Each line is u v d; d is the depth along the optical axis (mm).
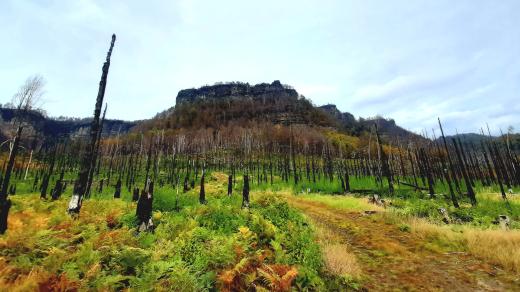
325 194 39562
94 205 14609
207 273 5996
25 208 13000
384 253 9773
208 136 120500
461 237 11047
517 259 8109
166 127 186375
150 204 9633
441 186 43406
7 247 6148
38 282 4797
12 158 16719
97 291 4941
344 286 6949
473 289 7008
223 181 57625
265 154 105312
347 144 119938
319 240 10188
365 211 19219
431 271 8195
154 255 6574
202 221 10664
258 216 10789
